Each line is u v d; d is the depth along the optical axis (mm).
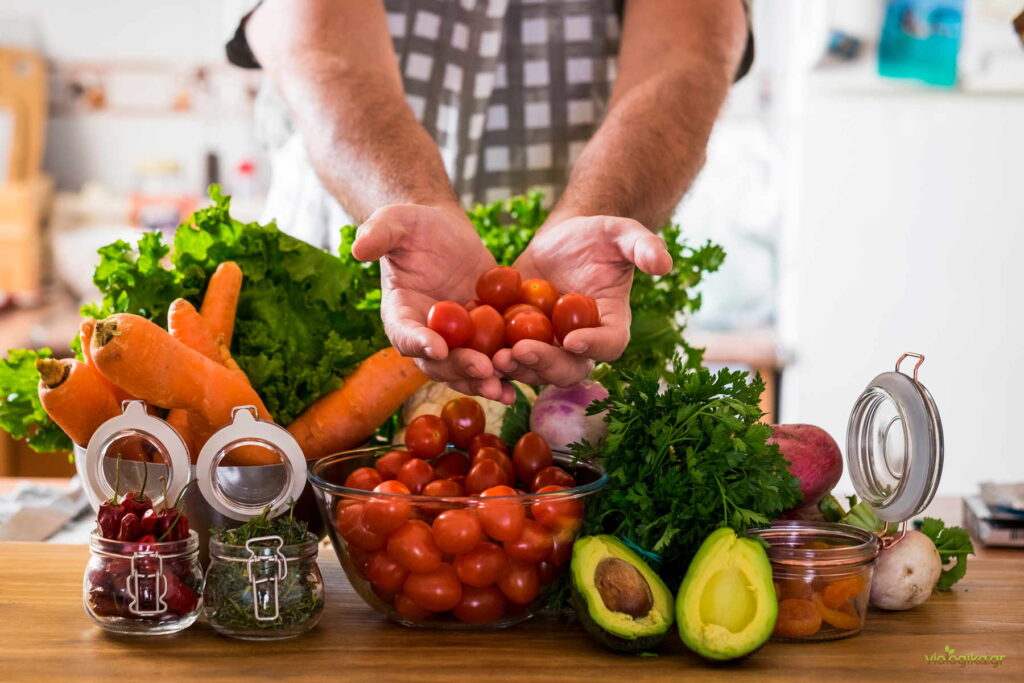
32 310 3070
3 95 3219
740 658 863
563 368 957
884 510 952
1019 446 2576
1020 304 2539
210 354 1036
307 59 1364
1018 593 1046
